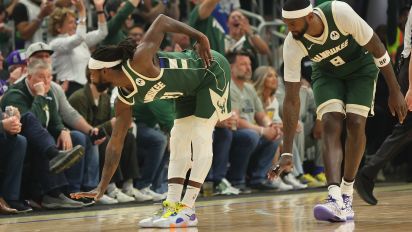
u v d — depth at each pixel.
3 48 20.84
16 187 16.08
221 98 11.70
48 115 17.05
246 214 13.30
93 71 10.81
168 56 11.21
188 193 11.54
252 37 23.50
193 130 11.58
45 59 17.02
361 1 25.73
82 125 17.80
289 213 13.16
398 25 25.31
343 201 11.75
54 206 16.77
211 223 11.81
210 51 11.41
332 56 11.27
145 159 19.22
